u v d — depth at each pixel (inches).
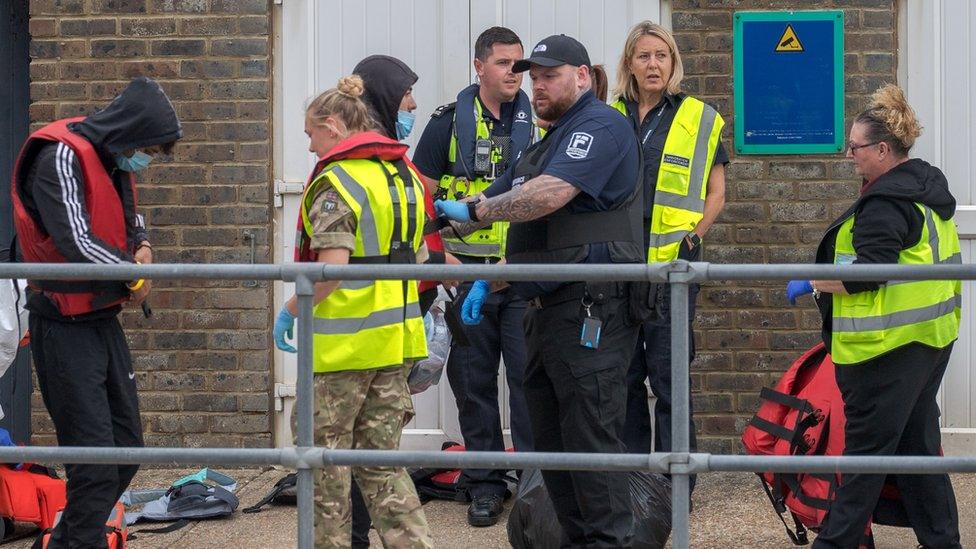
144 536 602.2
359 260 457.4
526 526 546.9
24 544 597.0
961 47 700.7
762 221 699.4
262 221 722.2
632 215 470.9
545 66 465.4
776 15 696.4
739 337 698.8
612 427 466.9
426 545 462.6
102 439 495.8
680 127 615.2
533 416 497.4
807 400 550.3
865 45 697.0
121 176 515.8
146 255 541.3
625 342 468.4
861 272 383.9
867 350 492.4
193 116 722.2
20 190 491.8
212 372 723.4
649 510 535.8
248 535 601.6
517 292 470.3
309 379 412.8
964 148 701.9
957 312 512.4
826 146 697.0
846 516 503.5
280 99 730.8
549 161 468.1
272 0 724.7
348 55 727.7
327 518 461.4
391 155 469.4
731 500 647.8
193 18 721.0
